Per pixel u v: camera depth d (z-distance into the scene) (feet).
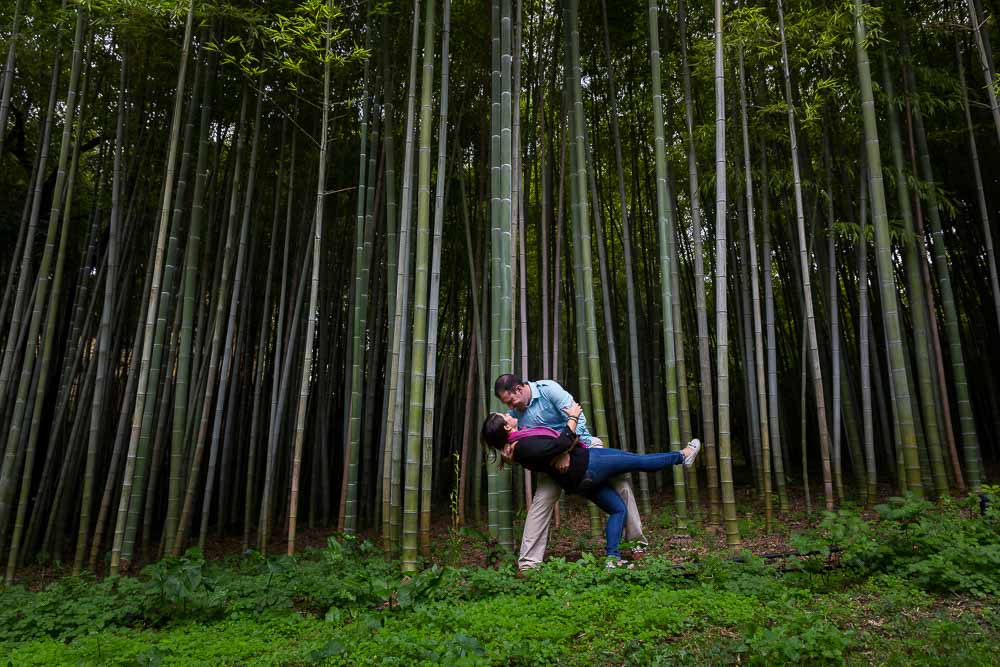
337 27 17.85
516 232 15.46
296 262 20.44
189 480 16.37
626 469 12.75
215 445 17.12
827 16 15.84
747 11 15.75
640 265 24.98
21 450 18.08
